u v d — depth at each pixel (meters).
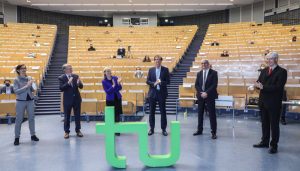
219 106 8.49
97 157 4.88
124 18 26.91
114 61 14.76
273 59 4.95
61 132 7.02
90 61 15.49
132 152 5.16
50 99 11.54
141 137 4.32
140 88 11.02
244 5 24.08
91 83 11.55
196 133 6.48
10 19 23.44
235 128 7.27
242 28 19.77
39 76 12.34
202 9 25.08
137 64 14.46
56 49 18.88
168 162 4.34
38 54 15.66
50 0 21.53
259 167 4.26
